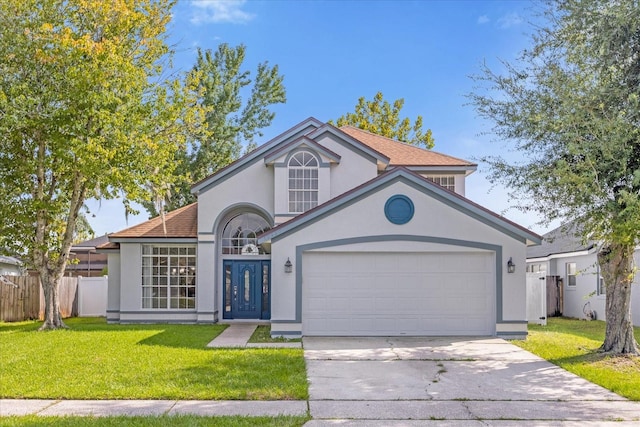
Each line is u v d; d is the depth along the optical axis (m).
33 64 16.47
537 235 14.55
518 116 11.86
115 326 17.75
